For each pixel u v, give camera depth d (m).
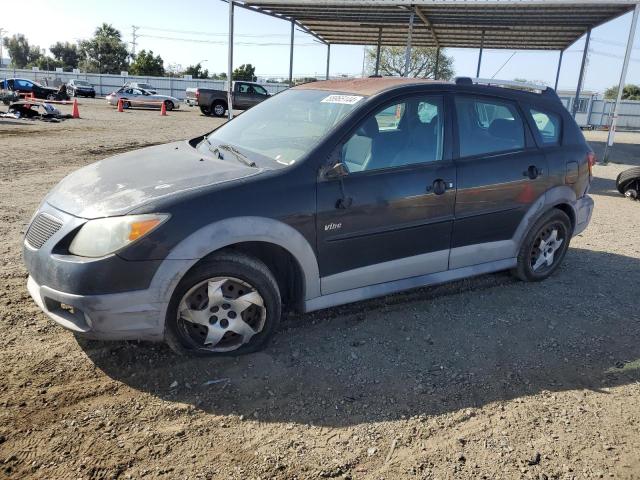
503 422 2.87
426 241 3.91
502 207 4.27
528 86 4.74
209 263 3.07
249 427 2.74
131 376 3.09
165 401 2.90
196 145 4.32
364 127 3.60
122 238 2.84
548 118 4.70
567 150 4.71
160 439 2.61
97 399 2.88
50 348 3.34
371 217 3.57
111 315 2.87
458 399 3.06
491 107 4.32
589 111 37.56
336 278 3.56
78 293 2.83
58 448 2.50
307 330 3.77
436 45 22.11
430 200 3.81
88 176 3.50
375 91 3.80
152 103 33.00
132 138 15.22
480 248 4.28
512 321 4.08
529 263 4.71
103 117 23.11
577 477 2.49
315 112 3.88
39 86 32.94
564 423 2.88
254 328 3.34
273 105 4.37
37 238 3.10
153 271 2.88
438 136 3.97
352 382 3.17
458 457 2.58
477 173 4.07
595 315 4.26
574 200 4.79
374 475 2.45
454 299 4.43
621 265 5.52
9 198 7.08
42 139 13.68
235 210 3.07
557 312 4.28
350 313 4.07
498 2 12.59
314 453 2.57
